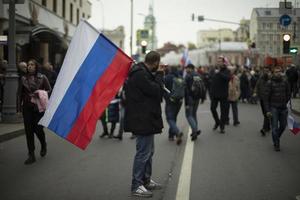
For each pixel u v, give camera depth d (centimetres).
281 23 2236
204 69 4291
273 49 3128
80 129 708
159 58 701
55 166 923
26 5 2753
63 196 705
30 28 2461
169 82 1214
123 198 689
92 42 723
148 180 735
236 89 1636
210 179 810
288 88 1113
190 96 1261
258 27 3488
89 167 912
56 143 1214
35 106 942
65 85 716
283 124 1114
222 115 1438
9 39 1510
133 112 690
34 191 734
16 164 945
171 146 1171
